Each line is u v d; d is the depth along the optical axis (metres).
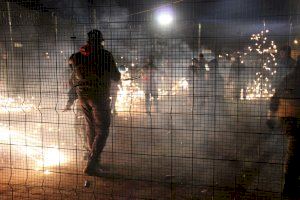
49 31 4.89
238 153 5.64
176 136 6.74
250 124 5.79
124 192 4.25
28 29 4.99
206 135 6.34
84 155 5.47
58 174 4.93
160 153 5.85
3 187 4.40
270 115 4.61
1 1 5.04
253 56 4.88
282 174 4.58
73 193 4.22
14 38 5.10
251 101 5.66
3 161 5.41
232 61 4.82
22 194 4.18
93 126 5.11
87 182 4.46
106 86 5.12
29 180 4.68
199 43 4.36
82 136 5.78
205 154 5.72
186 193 4.20
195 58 5.05
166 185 4.48
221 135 6.16
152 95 7.21
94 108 5.07
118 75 5.19
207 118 6.19
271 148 5.40
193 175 4.84
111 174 4.92
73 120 6.95
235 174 4.62
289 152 4.27
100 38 4.80
